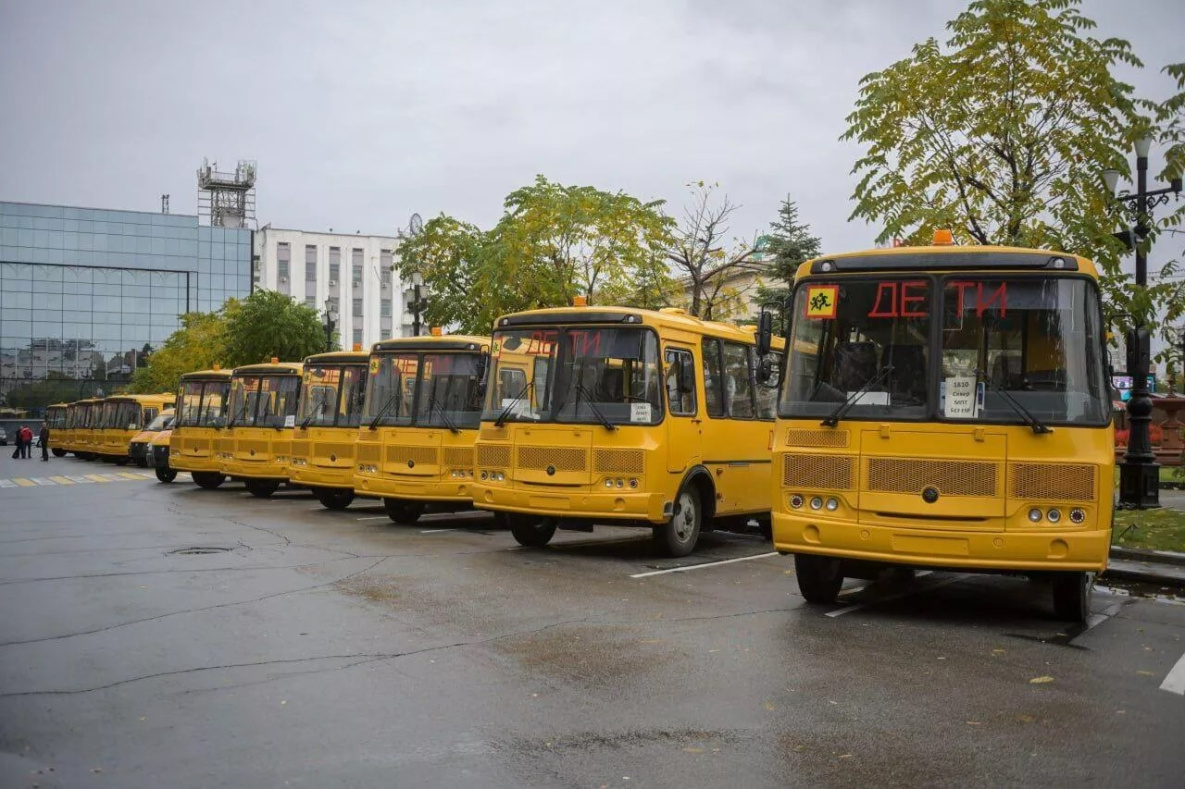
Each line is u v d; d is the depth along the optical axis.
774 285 32.88
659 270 25.39
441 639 7.76
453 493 16.11
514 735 5.50
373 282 91.50
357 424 18.94
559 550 13.36
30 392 92.12
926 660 7.32
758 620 8.73
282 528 15.69
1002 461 8.34
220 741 5.37
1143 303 14.53
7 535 14.63
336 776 4.87
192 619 8.45
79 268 93.38
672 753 5.24
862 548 8.65
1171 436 25.31
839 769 5.04
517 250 25.06
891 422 8.66
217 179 100.88
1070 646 7.88
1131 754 5.29
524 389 12.95
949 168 15.54
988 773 5.00
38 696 6.19
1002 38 15.12
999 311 8.67
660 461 12.37
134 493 23.95
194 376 25.36
